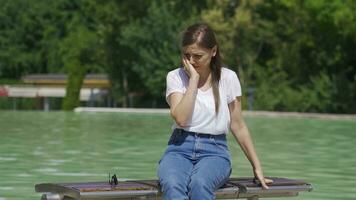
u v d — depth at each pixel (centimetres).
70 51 6838
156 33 5872
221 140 761
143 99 6506
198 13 5922
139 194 705
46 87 7212
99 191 684
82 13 8181
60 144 2172
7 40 8744
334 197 1158
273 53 5734
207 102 758
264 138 2583
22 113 4788
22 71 8731
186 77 769
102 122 3578
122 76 6469
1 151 1917
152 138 2461
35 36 8838
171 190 702
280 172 1512
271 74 5575
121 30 6134
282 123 3725
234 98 781
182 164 732
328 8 5216
